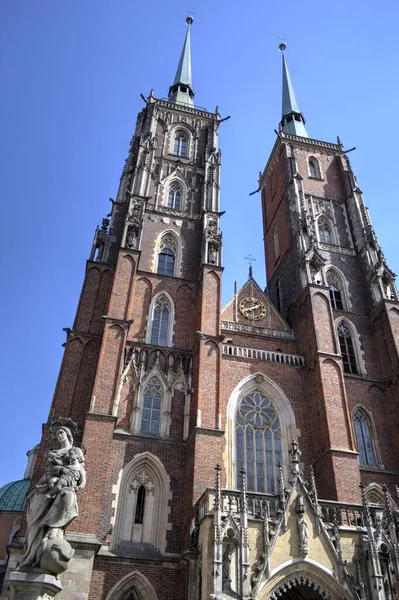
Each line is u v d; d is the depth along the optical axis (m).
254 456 37.38
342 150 64.50
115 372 36.56
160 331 42.47
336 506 30.00
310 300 45.16
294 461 30.14
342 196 59.72
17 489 54.94
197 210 52.50
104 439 33.06
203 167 56.88
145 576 30.09
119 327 38.84
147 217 49.84
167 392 38.56
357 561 27.67
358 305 49.19
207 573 25.28
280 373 41.88
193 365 39.72
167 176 54.69
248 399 40.28
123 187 53.16
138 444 35.22
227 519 26.44
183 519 32.56
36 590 16.42
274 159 66.75
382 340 45.62
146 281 44.81
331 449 36.03
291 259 53.00
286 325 47.09
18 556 28.75
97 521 29.86
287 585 26.02
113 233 48.00
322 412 38.62
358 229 54.94
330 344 42.72
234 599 24.28
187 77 75.88
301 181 58.38
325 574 26.52
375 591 26.41
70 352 38.78
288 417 39.72
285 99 76.50
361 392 42.66
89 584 27.66
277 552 26.58
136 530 32.25
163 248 48.59
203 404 36.31
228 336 44.16
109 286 43.84
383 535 28.17
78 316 41.22
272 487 36.09
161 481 34.16
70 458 19.34
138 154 54.12
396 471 38.88
